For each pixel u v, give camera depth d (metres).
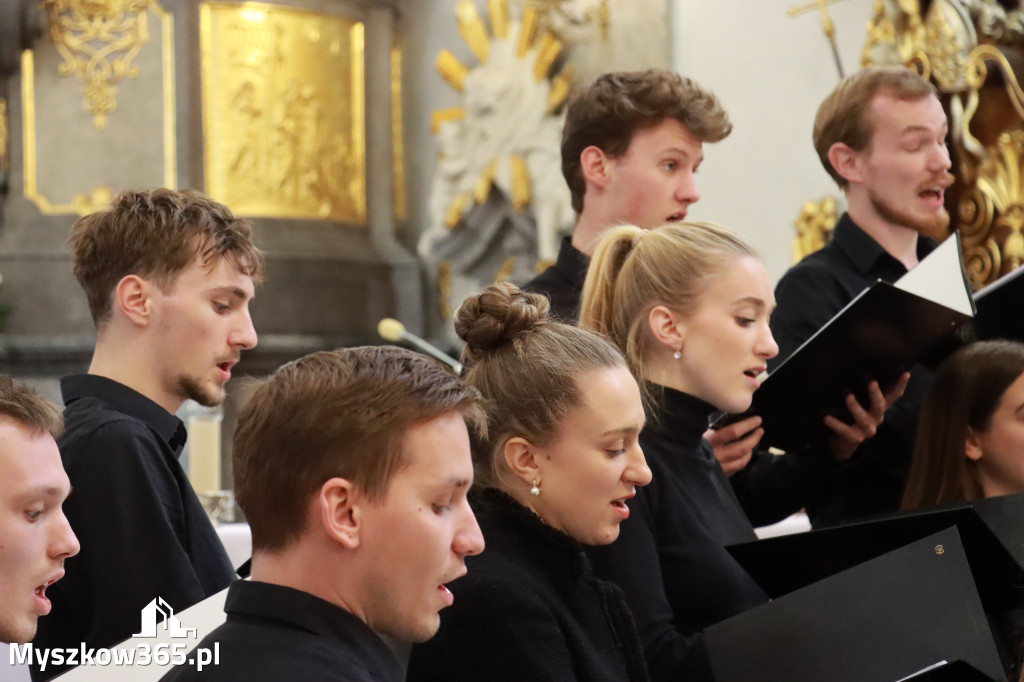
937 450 4.38
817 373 3.98
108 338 3.41
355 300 13.07
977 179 8.21
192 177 12.56
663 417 3.45
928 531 2.94
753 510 4.64
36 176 12.55
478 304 3.01
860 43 9.33
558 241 12.30
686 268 3.46
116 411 3.27
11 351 11.95
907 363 4.13
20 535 2.70
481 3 12.82
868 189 4.97
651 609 3.07
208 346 3.39
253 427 2.18
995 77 8.22
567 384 2.85
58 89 12.58
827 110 5.11
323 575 2.14
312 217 13.05
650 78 4.51
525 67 12.44
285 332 12.68
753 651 2.77
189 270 3.37
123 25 12.60
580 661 2.70
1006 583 2.95
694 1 10.30
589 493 2.85
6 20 12.38
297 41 12.99
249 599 2.15
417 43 13.50
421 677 2.69
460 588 2.68
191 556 3.32
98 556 3.09
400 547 2.13
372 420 2.12
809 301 4.88
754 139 9.93
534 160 12.33
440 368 2.27
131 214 3.39
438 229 12.82
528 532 2.80
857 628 2.69
